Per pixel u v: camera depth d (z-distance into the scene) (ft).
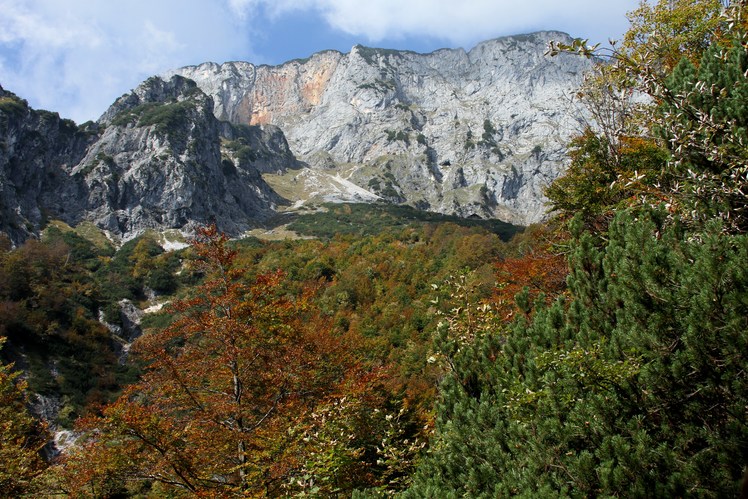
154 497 46.75
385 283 189.16
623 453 16.63
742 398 16.30
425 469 24.03
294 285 169.68
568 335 24.38
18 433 58.08
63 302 193.06
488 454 21.06
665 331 18.94
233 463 43.14
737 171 21.75
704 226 21.39
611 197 45.14
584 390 19.86
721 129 23.44
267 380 47.62
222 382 49.78
